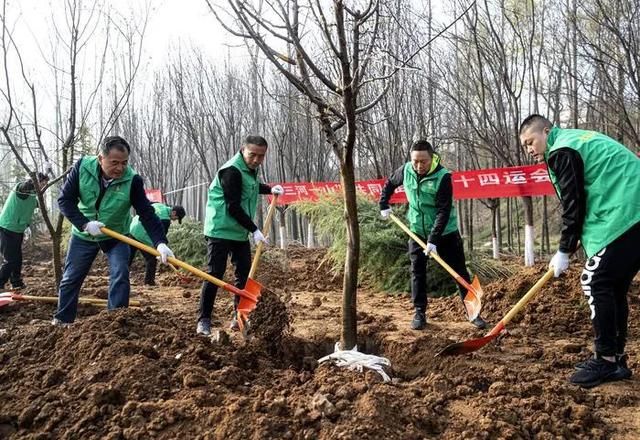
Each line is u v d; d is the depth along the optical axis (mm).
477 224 19234
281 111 12961
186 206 17734
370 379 3307
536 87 8211
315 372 3541
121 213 4457
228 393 3031
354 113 3275
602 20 7387
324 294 7332
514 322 5270
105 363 3244
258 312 4289
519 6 8641
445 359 3887
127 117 15070
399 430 2721
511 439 2705
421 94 9867
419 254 5254
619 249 3379
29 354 3584
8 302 5391
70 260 4516
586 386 3449
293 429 2680
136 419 2752
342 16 3057
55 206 15336
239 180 4598
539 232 16297
